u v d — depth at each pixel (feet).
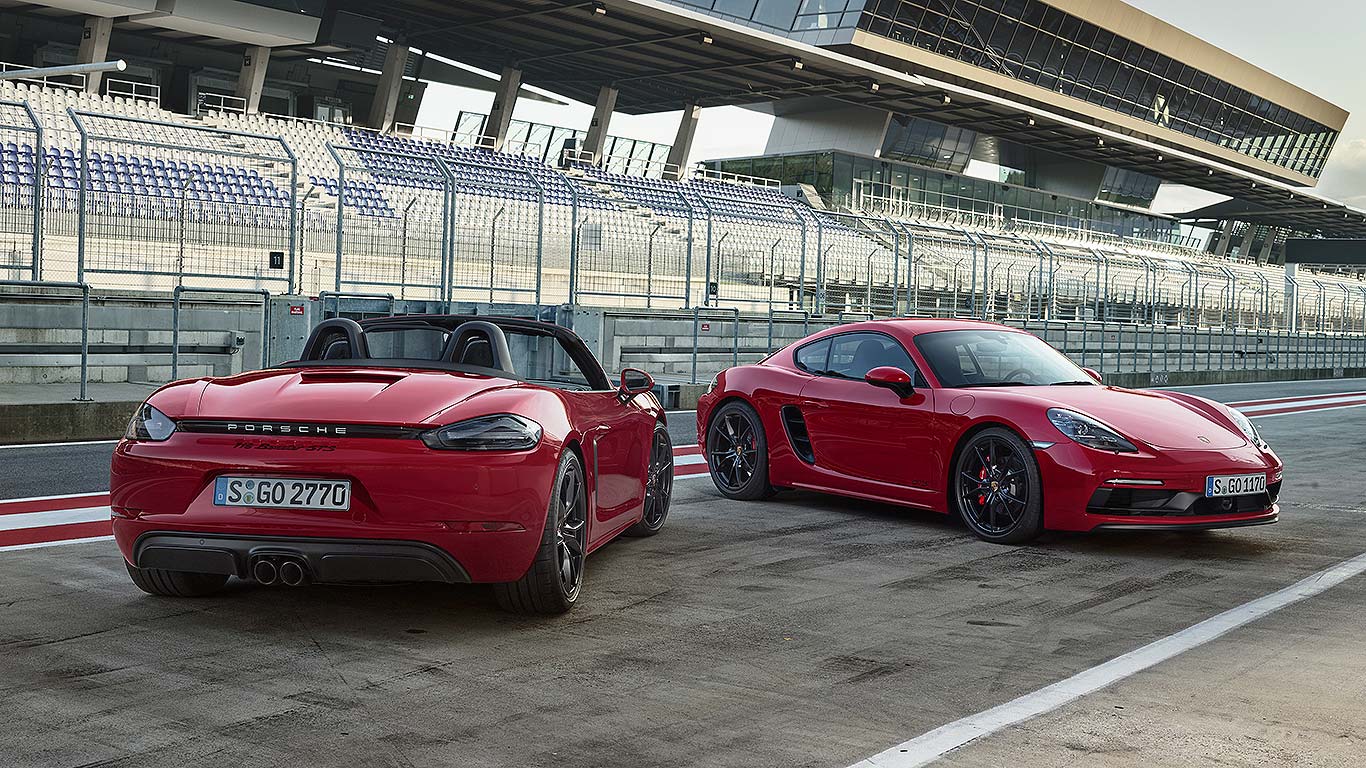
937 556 18.76
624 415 17.67
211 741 10.03
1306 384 91.76
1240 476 19.20
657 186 133.49
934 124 165.37
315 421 13.01
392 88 124.16
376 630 13.76
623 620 14.42
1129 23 170.50
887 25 142.31
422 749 9.92
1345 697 11.55
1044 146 177.88
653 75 138.21
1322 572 17.85
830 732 10.44
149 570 14.57
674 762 9.68
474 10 113.39
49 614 14.21
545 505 13.65
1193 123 200.64
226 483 13.12
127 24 106.63
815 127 161.79
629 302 76.69
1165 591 16.43
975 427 20.42
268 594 15.38
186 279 60.49
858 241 90.33
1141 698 11.49
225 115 106.22
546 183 108.17
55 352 46.44
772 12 145.18
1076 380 22.15
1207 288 112.68
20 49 112.06
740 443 24.64
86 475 27.14
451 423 13.12
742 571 17.43
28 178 62.54
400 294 67.26
